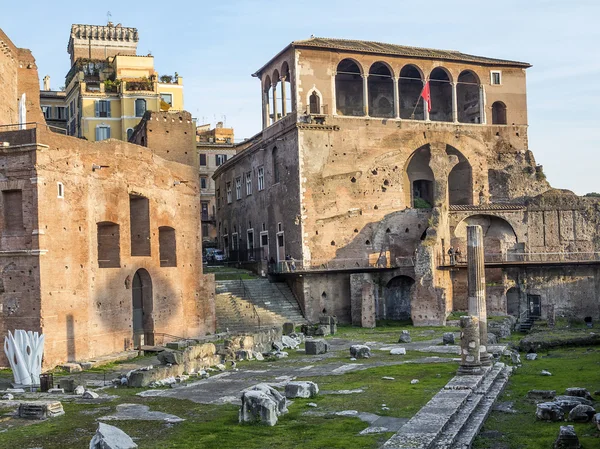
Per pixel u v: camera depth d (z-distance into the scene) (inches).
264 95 3046.3
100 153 1791.3
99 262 1857.8
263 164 2982.3
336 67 2797.7
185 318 2143.2
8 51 2171.5
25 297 1566.2
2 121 2110.0
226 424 991.0
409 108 3157.0
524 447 868.6
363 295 2498.8
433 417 919.7
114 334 1802.4
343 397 1157.7
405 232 2797.7
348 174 2751.0
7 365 1563.7
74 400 1200.2
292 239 2723.9
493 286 2645.2
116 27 4025.6
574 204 2861.7
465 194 3002.0
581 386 1227.2
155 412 1089.4
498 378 1298.0
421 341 1966.0
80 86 3403.1
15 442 915.4
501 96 3063.5
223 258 3405.5
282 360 1668.3
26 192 1576.0
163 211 2069.4
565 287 2709.2
